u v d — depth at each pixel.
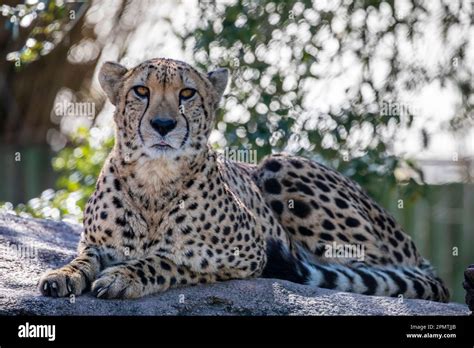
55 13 11.47
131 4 15.58
